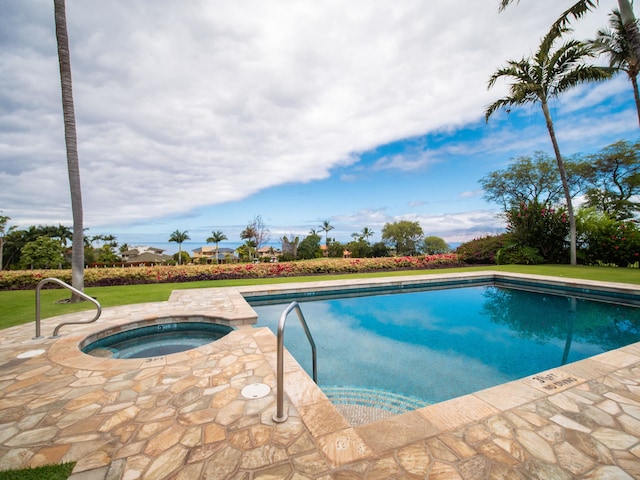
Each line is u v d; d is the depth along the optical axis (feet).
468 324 19.38
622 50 31.50
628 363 9.38
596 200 59.72
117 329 14.82
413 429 6.13
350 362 13.70
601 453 5.36
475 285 32.04
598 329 17.74
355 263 43.14
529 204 47.78
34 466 5.13
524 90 38.45
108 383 8.48
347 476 4.83
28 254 98.02
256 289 25.98
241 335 12.86
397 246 142.92
